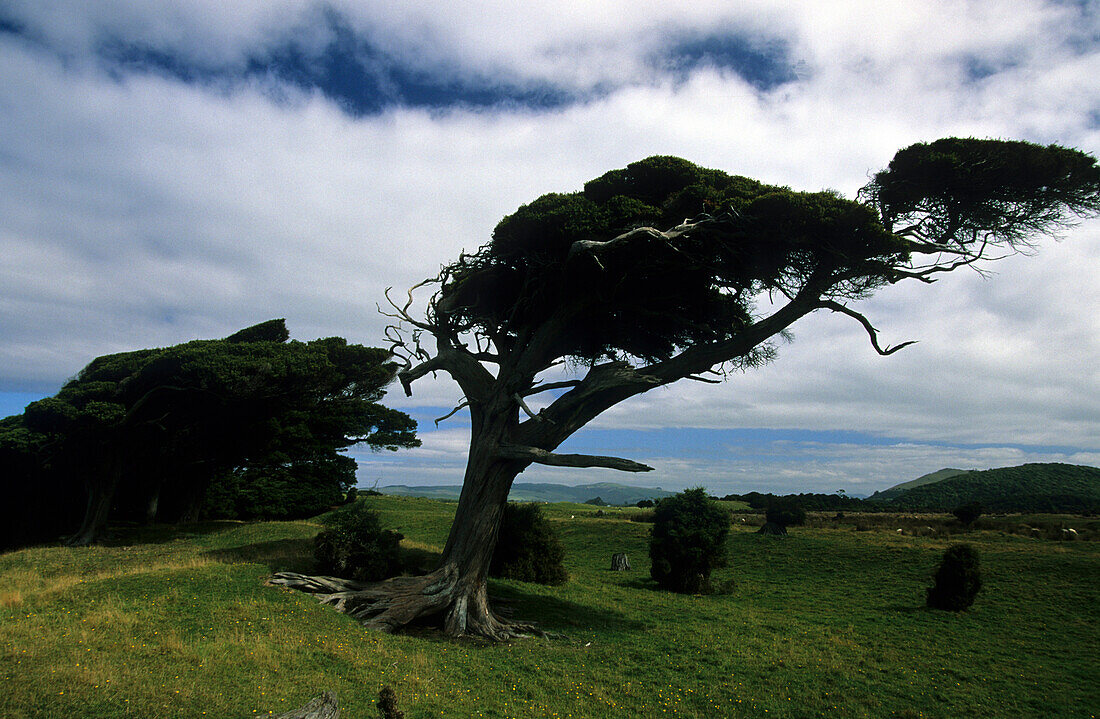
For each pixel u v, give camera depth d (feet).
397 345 62.49
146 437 109.70
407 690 36.19
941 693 42.88
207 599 48.32
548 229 56.65
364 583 58.18
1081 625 66.85
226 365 96.99
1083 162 47.98
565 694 39.14
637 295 62.59
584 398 59.52
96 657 32.09
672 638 56.44
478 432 61.21
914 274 54.90
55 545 97.45
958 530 146.30
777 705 39.45
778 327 59.41
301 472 178.91
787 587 92.32
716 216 54.65
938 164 49.47
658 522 92.79
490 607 62.54
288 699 30.78
